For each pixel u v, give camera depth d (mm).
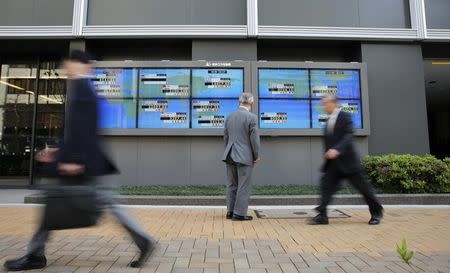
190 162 9875
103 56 10812
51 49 11023
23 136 11133
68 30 10156
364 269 3926
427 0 10938
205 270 3865
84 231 5504
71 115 3613
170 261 4152
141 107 9836
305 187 9250
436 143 24969
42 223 3641
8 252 4414
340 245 4910
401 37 10484
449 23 10875
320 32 10344
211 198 7902
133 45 10797
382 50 10617
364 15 10734
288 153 9961
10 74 11383
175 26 10172
